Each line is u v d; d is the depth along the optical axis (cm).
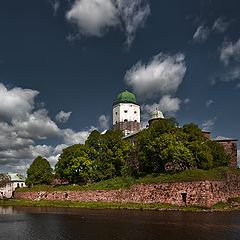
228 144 11500
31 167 15438
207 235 4222
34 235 4862
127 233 4591
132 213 7119
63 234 4819
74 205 9788
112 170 11775
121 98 16225
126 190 9462
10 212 8650
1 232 5216
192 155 9400
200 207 7625
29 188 13888
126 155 11812
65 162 12812
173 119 10719
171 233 4441
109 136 12131
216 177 8444
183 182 8256
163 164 10044
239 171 9694
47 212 8244
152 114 14675
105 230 4934
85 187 10894
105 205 9112
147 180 9200
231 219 5662
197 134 10112
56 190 11819
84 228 5250
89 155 12625
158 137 9975
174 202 8312
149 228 4909
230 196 8669
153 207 8069
